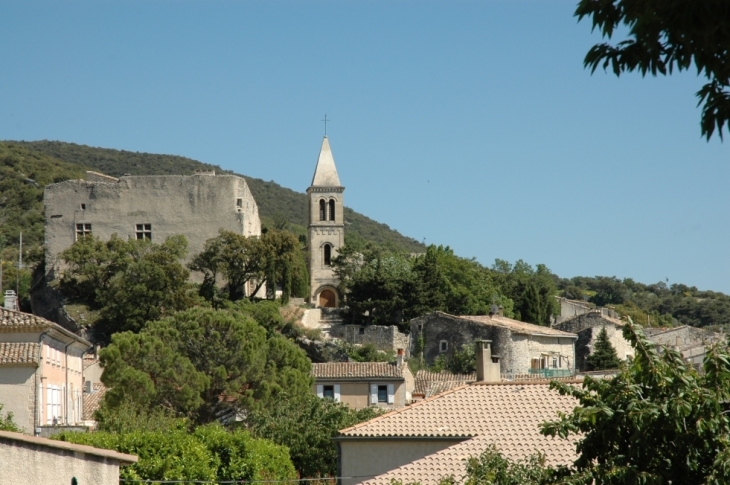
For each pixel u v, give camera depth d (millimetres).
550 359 114500
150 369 72000
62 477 23656
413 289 125188
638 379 24469
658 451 23578
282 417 65750
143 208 128750
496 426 38094
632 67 14641
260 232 146125
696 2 13500
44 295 123188
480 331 111375
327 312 125812
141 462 41656
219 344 75312
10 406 58969
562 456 35000
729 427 23531
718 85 14312
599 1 14578
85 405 81938
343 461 39062
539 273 166125
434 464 35156
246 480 46375
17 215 192875
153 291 112812
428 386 95312
